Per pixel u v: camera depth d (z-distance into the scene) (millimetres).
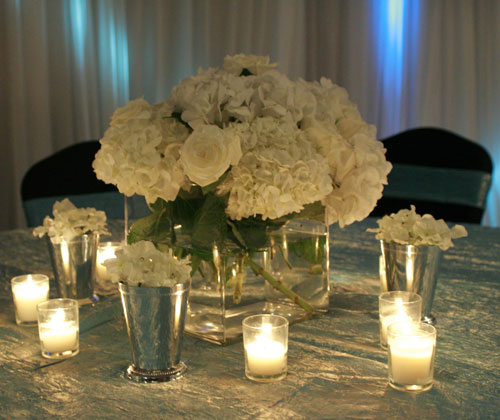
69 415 685
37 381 778
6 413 691
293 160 832
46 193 2070
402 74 4066
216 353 878
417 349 732
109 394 738
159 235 953
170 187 867
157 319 760
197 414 684
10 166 2797
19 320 999
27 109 2812
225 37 3393
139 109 891
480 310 1053
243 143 829
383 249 1000
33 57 2783
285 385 760
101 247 1184
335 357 853
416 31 4051
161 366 781
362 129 965
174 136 880
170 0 3176
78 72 2945
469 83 4145
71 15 2914
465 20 4102
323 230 1015
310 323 1003
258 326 813
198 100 851
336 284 1221
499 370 804
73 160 2131
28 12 2754
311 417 675
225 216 897
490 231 1700
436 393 734
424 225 956
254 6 3506
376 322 1007
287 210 847
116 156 845
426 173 2336
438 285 1199
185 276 777
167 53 3201
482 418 672
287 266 988
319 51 3852
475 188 2258
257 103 875
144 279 750
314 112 901
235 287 922
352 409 693
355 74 3861
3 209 2814
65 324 854
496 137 4234
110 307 1042
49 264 1369
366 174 920
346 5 3830
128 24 3059
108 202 2127
